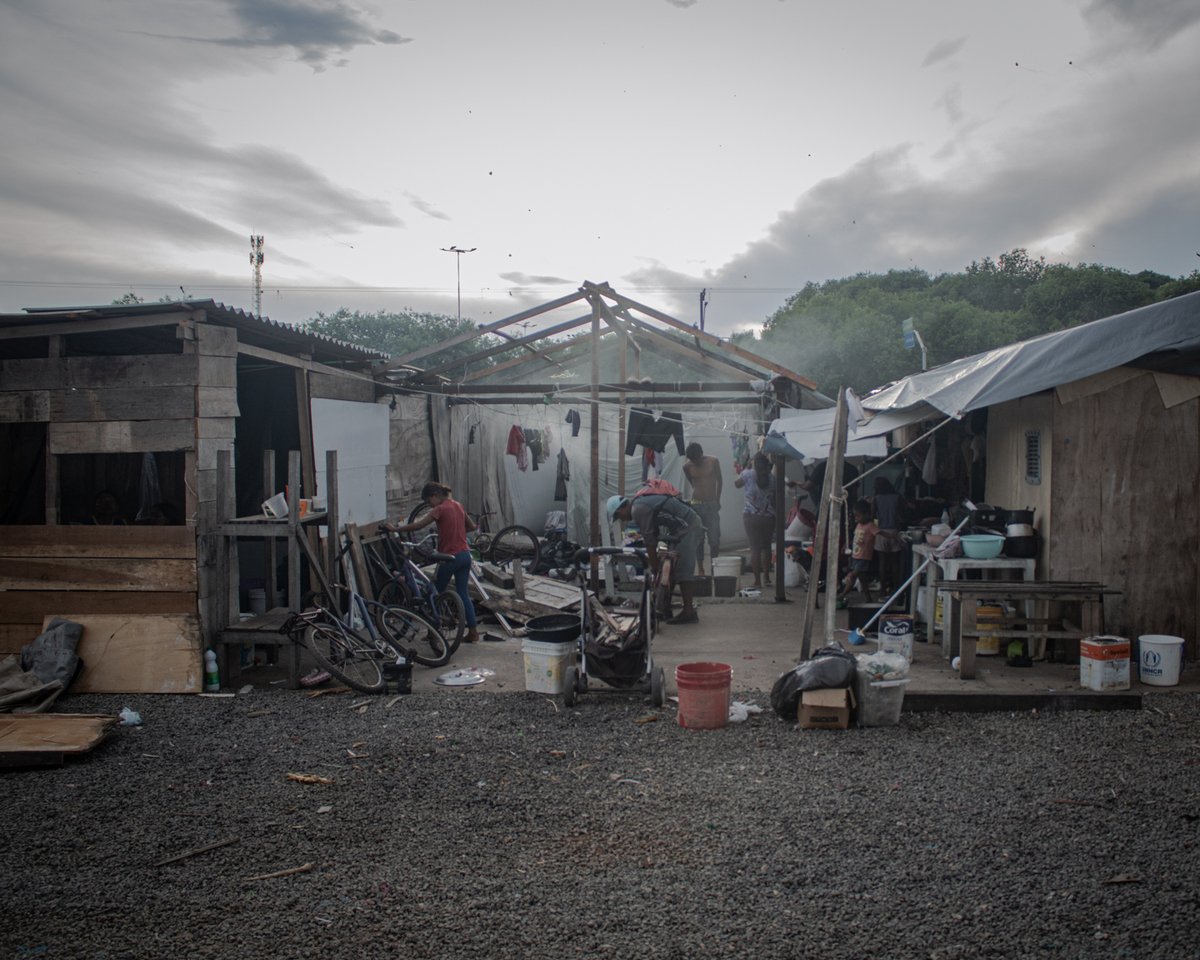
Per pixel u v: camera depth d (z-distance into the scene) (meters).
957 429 11.34
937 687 7.38
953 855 4.50
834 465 8.23
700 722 6.71
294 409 11.04
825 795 5.36
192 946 3.77
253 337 9.38
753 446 16.02
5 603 8.33
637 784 5.62
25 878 4.45
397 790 5.61
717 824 4.97
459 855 4.64
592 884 4.27
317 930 3.88
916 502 11.44
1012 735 6.47
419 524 9.65
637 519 10.73
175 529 8.12
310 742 6.62
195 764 6.18
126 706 7.60
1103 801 5.17
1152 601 8.50
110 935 3.87
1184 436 8.43
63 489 9.91
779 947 3.67
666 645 9.51
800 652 8.70
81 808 5.39
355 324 46.06
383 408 12.06
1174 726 6.59
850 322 34.22
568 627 7.86
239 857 4.66
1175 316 8.09
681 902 4.07
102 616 8.19
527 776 5.82
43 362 8.37
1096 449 8.51
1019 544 8.60
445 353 41.38
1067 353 8.17
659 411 13.18
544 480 17.25
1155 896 4.02
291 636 8.02
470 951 3.69
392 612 9.00
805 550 13.56
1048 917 3.86
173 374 8.17
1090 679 7.32
